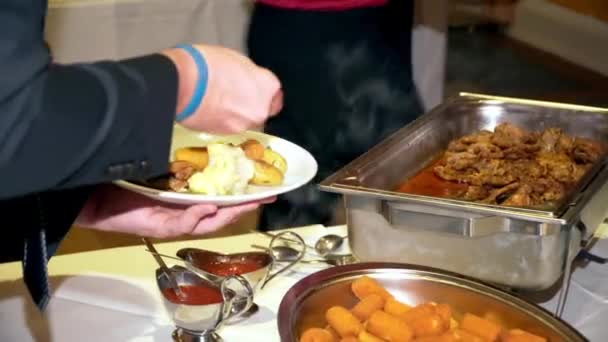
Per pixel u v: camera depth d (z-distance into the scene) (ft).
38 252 3.56
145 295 4.06
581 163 5.06
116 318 3.89
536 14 14.14
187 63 3.09
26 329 3.82
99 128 2.82
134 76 2.93
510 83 12.92
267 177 3.86
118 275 4.21
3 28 2.69
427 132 5.11
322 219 6.87
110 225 3.76
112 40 7.39
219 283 3.61
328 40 6.28
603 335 3.91
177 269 3.66
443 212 3.80
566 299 4.12
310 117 6.56
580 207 3.81
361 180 4.24
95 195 3.73
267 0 6.34
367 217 4.00
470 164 4.94
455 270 3.92
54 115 2.76
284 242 4.38
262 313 3.90
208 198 3.52
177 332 3.72
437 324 3.50
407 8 6.61
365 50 6.37
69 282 4.14
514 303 3.56
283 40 6.34
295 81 6.43
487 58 13.78
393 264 3.80
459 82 12.90
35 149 2.76
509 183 4.77
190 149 3.87
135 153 2.94
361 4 6.22
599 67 13.23
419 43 8.57
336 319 3.55
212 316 3.56
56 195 3.57
